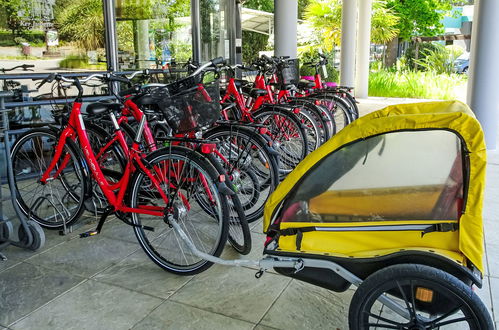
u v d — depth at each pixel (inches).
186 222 120.5
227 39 283.0
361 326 65.7
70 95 182.4
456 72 470.9
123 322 80.3
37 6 233.6
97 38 232.4
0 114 101.9
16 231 120.3
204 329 77.9
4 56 231.0
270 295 87.9
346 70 364.8
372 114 69.8
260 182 128.6
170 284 92.7
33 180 135.5
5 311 83.8
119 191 101.6
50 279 95.2
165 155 94.6
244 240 95.3
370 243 68.9
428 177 65.5
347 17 354.6
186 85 101.1
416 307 62.6
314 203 71.1
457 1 551.5
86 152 104.6
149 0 236.1
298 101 179.5
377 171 67.7
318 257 69.1
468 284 62.9
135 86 106.3
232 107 154.3
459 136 60.1
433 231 65.2
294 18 229.9
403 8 514.0
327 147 67.8
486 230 115.7
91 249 109.3
